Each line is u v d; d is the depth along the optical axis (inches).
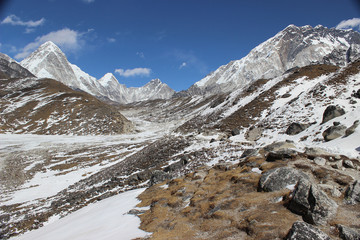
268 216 438.3
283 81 2428.6
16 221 1095.0
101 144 3467.0
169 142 1829.5
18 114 5049.2
